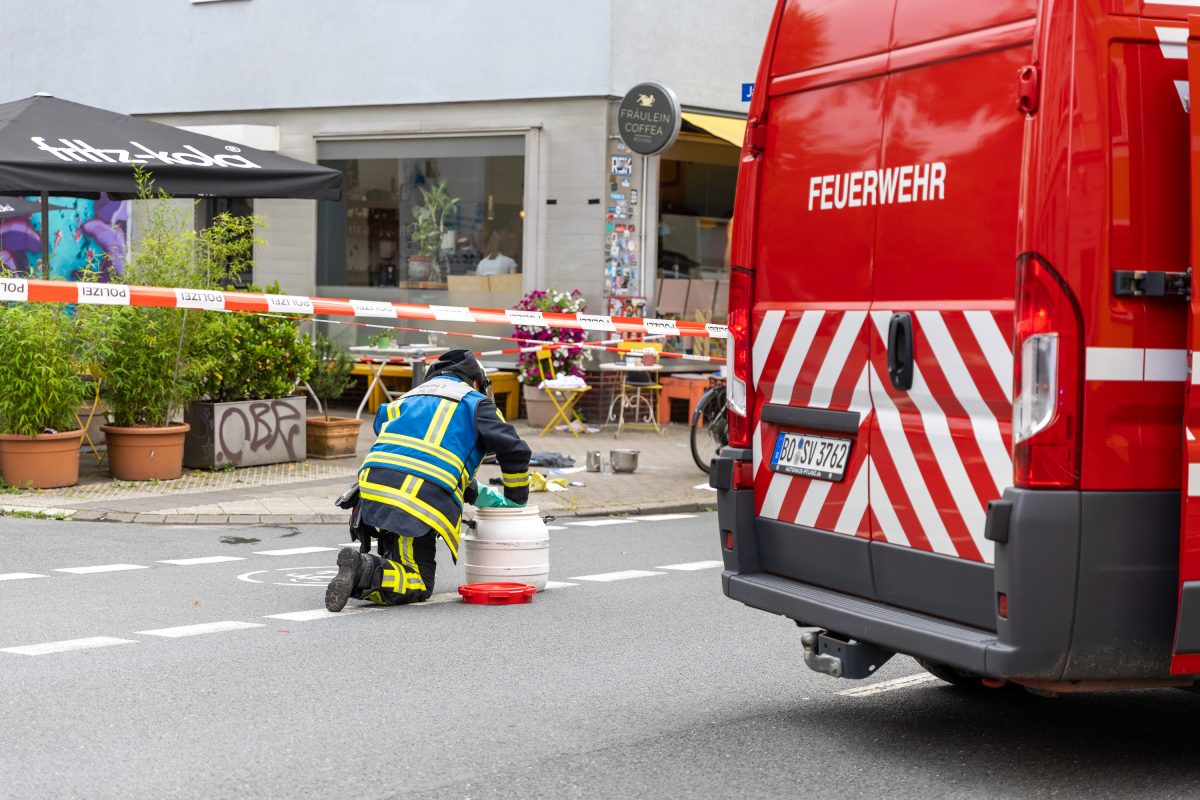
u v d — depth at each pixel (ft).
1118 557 22.66
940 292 24.86
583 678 31.42
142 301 53.72
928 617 25.21
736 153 90.63
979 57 24.29
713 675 31.99
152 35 98.07
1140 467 22.74
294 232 93.35
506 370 86.58
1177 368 22.88
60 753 25.25
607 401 84.58
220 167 61.77
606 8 83.61
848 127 26.99
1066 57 22.47
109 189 60.03
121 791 23.31
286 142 93.76
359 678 30.91
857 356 26.55
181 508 53.83
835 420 27.07
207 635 34.76
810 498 27.73
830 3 27.73
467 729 27.32
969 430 24.29
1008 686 31.30
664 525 54.70
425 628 35.96
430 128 88.84
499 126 86.79
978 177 24.17
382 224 91.45
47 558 44.75
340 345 91.45
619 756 25.94
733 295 29.60
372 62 90.58
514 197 87.25
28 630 34.88
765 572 29.12
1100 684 23.25
